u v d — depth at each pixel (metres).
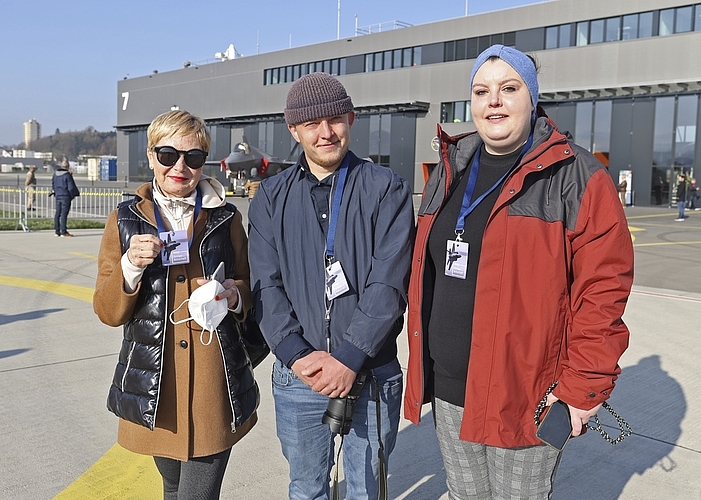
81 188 29.11
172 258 2.13
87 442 3.53
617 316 1.83
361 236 2.17
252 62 47.75
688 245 14.62
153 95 57.03
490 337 1.98
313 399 2.23
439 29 36.94
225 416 2.24
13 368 4.77
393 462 3.42
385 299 2.08
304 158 2.29
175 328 2.18
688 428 3.89
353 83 41.38
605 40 30.00
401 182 2.24
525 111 1.96
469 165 2.17
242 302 2.27
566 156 1.90
